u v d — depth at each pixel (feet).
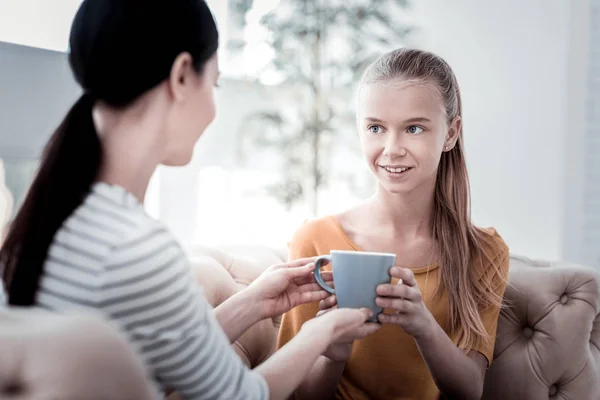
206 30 2.60
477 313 4.14
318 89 11.01
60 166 2.39
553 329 4.56
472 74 11.50
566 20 10.48
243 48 11.32
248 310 3.48
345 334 3.12
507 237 11.18
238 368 2.50
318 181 10.87
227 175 11.06
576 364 4.55
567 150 10.44
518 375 4.58
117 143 2.49
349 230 4.44
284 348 2.88
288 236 11.76
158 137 2.56
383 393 4.20
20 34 7.20
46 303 2.27
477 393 3.93
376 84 3.96
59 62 5.35
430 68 4.00
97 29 2.41
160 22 2.43
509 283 4.72
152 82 2.46
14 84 5.03
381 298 3.21
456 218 4.30
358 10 11.11
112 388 1.52
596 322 4.75
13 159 5.06
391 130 3.92
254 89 10.97
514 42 11.05
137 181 2.55
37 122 5.21
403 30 11.35
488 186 11.37
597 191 10.28
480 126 11.44
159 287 2.23
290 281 3.63
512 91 11.10
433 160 3.96
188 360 2.31
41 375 1.45
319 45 11.09
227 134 10.78
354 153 12.03
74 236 2.30
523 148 11.00
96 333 1.57
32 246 2.30
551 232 10.67
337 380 3.92
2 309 1.71
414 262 4.30
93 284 2.21
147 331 2.24
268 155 11.18
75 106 2.49
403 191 4.00
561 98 10.57
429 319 3.43
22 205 2.42
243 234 11.35
